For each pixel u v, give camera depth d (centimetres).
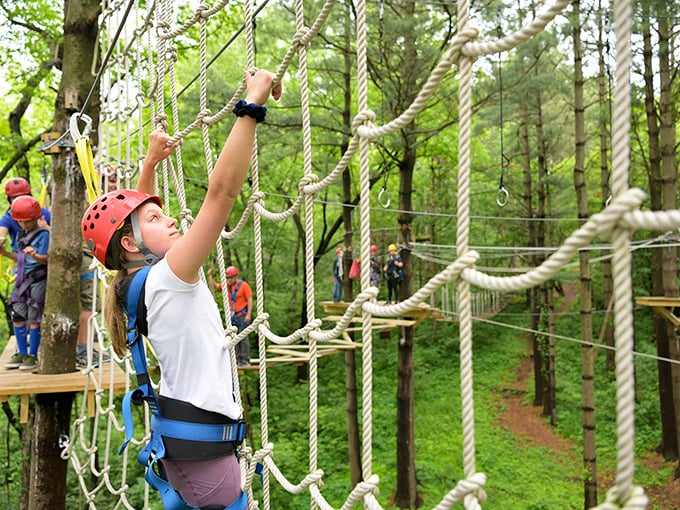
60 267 488
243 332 229
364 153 156
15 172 1394
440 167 1920
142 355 173
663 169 1130
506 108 1230
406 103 1051
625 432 73
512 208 1838
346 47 1117
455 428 1504
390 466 1312
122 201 181
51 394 497
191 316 168
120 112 414
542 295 1717
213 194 162
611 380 1702
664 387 1291
